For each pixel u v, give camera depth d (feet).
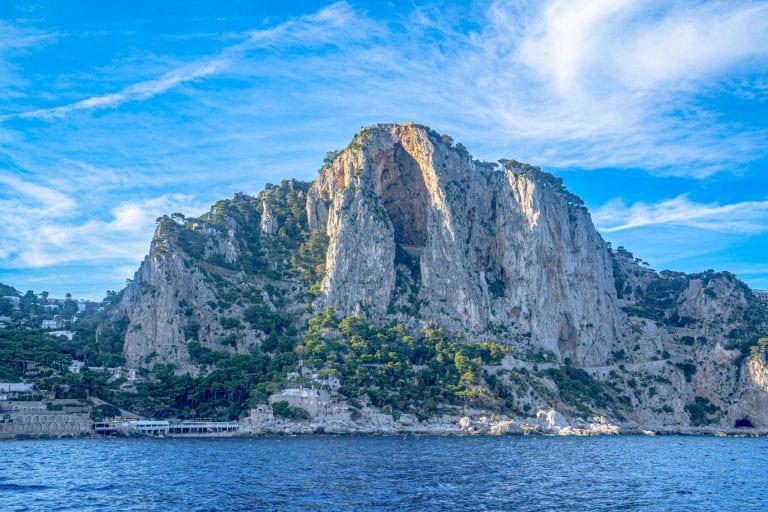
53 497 357.20
